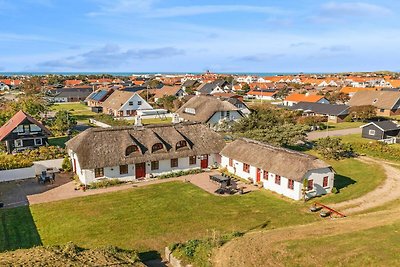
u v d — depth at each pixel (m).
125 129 45.34
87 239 28.31
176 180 43.91
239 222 31.53
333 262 21.72
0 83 184.88
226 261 23.02
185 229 30.12
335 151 53.75
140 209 34.53
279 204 35.88
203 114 74.06
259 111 70.06
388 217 29.20
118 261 22.97
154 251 26.66
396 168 48.81
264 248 23.89
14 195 38.22
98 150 41.75
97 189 40.34
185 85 172.25
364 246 23.11
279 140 54.88
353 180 43.50
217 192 39.16
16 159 45.19
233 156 45.41
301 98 116.94
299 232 26.47
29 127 57.91
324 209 34.47
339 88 159.62
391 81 186.12
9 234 29.14
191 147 47.00
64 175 45.41
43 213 33.41
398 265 20.77
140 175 44.03
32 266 21.42
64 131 72.69
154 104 116.06
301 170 36.72
